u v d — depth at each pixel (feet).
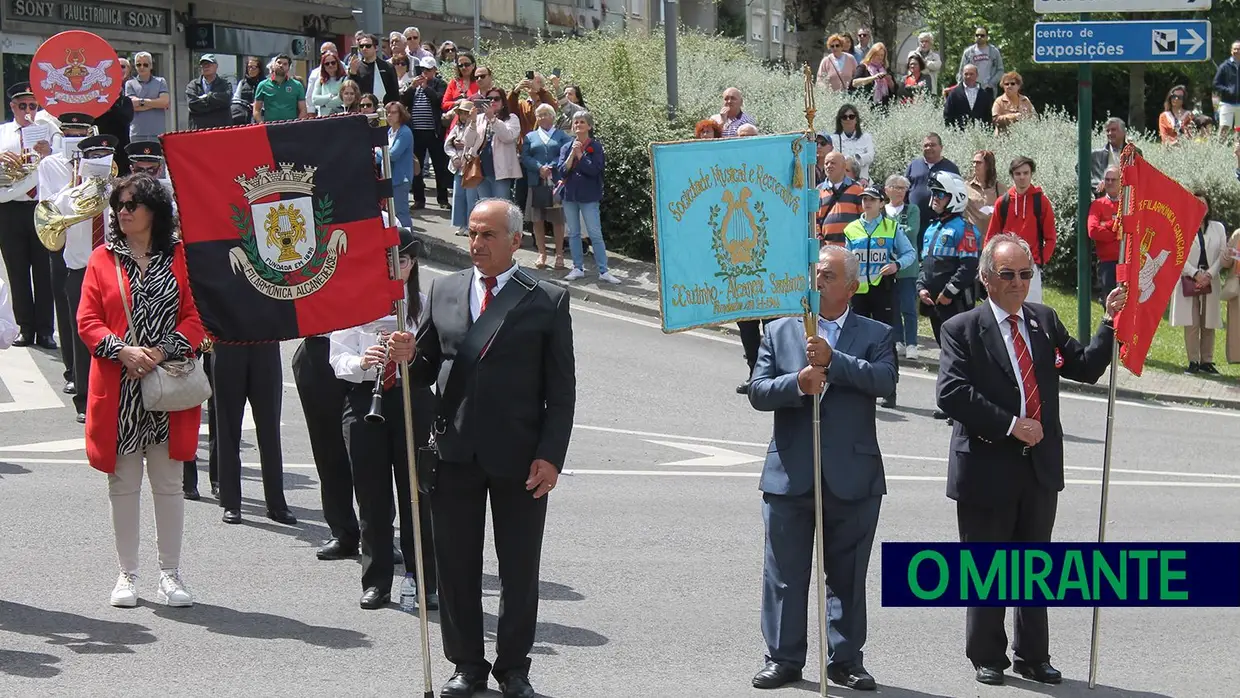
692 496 36.04
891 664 24.32
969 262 48.98
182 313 25.81
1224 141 81.66
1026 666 23.61
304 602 26.58
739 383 51.85
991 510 22.68
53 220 40.01
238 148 21.18
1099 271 61.16
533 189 66.28
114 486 25.77
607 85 76.02
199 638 24.30
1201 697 23.04
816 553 22.61
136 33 113.09
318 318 21.44
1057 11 48.57
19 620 24.89
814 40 115.14
